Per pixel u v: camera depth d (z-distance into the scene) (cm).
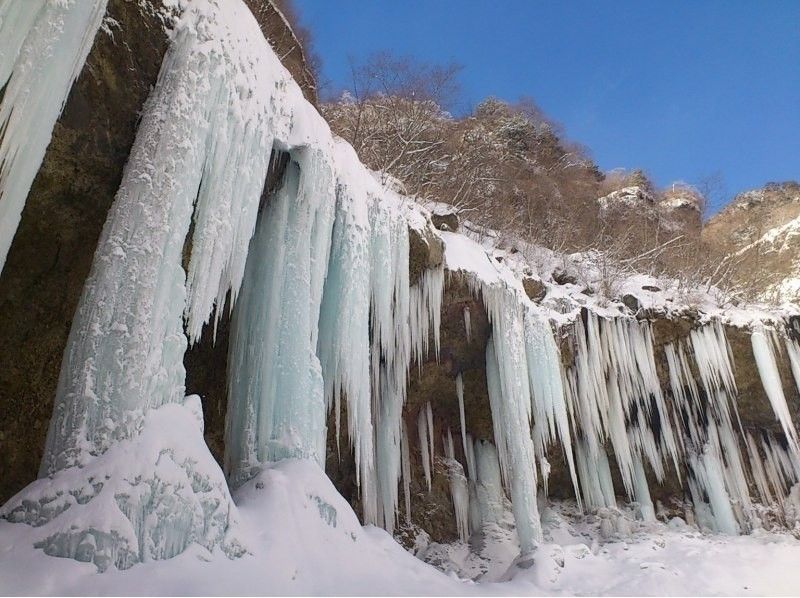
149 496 453
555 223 2033
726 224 2764
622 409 1341
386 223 916
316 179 762
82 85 585
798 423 1412
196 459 502
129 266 515
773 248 2189
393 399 976
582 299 1381
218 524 492
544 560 953
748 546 1212
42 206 609
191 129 586
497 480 1295
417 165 1531
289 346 695
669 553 1144
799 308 1562
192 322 570
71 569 395
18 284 614
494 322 1104
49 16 468
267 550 516
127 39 604
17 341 622
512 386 1073
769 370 1355
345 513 647
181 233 558
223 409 845
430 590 620
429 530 1179
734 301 1551
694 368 1381
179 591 414
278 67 755
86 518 420
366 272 840
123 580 404
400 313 955
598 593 911
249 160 661
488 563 1146
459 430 1316
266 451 657
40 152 456
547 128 2938
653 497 1442
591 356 1295
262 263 737
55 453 461
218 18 655
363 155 1315
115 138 623
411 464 1212
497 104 2933
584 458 1352
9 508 439
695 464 1413
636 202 2641
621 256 1808
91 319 495
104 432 467
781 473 1476
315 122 794
